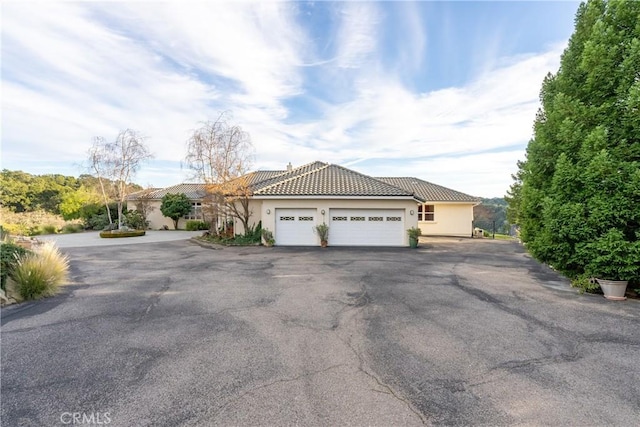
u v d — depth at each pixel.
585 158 6.81
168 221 30.73
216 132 19.33
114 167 23.89
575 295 6.95
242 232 18.75
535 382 3.37
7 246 7.23
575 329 4.92
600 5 7.35
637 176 6.07
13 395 3.17
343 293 7.11
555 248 7.36
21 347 4.30
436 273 9.40
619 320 5.32
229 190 17.39
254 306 6.16
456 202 23.94
